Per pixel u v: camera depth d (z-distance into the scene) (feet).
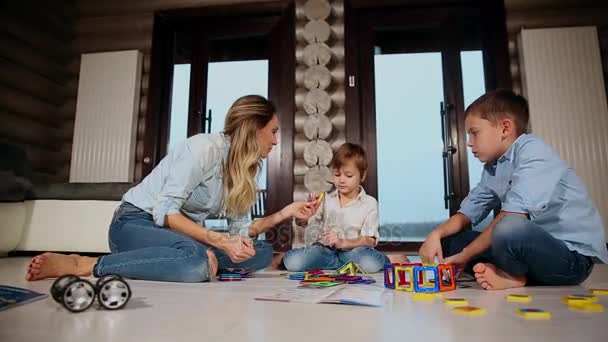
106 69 12.92
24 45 12.37
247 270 5.31
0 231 8.40
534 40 10.79
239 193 4.84
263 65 12.60
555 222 4.09
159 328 2.22
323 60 11.46
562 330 2.15
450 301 2.97
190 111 12.40
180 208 4.95
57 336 2.04
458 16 11.57
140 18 13.37
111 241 4.85
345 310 2.73
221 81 12.66
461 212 5.02
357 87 11.45
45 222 9.21
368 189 11.09
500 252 3.77
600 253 3.96
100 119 12.70
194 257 4.22
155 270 4.18
